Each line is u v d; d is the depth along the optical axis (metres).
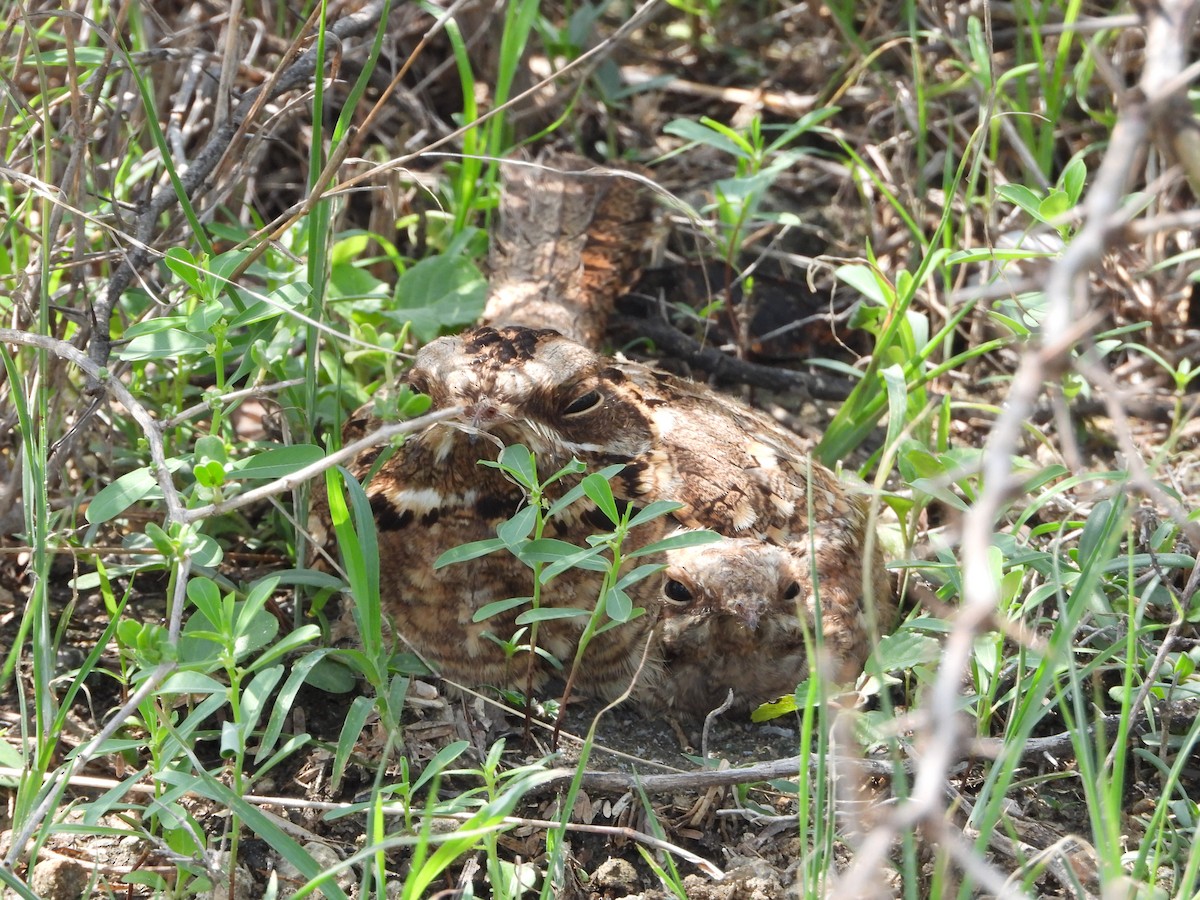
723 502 5.06
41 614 4.06
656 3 5.82
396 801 4.29
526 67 7.66
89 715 4.86
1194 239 6.62
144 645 3.66
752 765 4.72
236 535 5.65
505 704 5.00
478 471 4.83
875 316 6.29
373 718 4.83
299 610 5.11
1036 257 5.33
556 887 4.09
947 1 7.40
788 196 7.63
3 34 5.23
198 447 4.26
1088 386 6.02
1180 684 4.52
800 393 6.79
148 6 5.95
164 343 4.56
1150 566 4.77
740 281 7.09
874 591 5.23
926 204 7.18
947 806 4.23
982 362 6.80
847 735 3.56
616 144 7.95
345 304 6.08
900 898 4.09
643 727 5.05
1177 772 3.74
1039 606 5.02
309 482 5.01
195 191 5.49
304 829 4.32
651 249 7.30
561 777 4.16
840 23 7.41
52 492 5.41
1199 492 5.95
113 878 4.17
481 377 4.78
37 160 5.52
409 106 7.10
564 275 6.81
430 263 6.28
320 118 4.88
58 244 5.35
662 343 6.89
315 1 6.82
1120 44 6.84
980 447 6.36
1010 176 7.17
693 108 8.21
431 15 7.45
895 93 7.34
